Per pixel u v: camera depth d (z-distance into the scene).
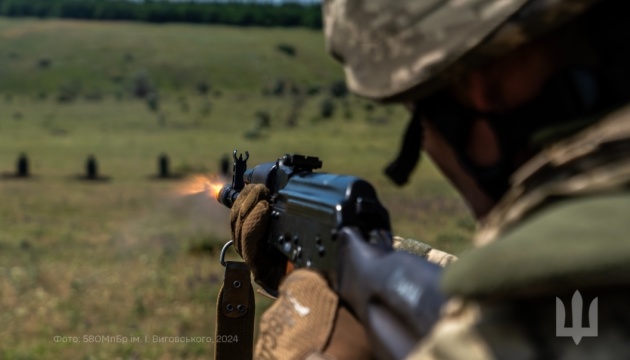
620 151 0.78
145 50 125.69
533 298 0.76
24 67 111.75
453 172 0.99
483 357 0.78
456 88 0.94
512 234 0.76
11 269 16.00
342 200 1.24
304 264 1.37
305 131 72.19
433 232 19.86
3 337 10.29
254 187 1.70
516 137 0.90
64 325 10.84
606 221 0.71
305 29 157.38
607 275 0.68
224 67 121.69
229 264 1.98
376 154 53.56
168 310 11.62
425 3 0.90
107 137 64.38
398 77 0.94
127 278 14.22
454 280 0.76
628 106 0.80
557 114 0.87
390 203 27.62
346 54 1.01
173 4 158.00
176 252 16.84
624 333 0.72
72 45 124.62
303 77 123.81
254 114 86.75
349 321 1.14
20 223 25.42
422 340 0.95
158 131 70.94
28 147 56.03
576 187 0.78
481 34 0.86
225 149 56.59
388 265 1.06
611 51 0.84
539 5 0.83
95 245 20.22
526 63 0.88
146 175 43.69
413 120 1.00
